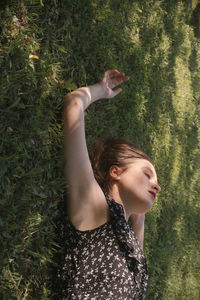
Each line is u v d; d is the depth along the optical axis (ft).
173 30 11.17
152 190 6.60
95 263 5.88
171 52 10.66
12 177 5.58
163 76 10.50
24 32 5.76
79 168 6.05
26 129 5.78
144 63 9.43
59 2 6.62
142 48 9.50
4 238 5.49
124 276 5.94
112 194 6.53
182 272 11.53
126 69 8.76
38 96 6.04
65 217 6.20
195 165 12.35
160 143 10.33
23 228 5.81
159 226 10.36
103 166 6.76
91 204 5.99
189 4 12.30
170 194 10.87
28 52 5.69
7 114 5.46
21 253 5.84
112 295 5.81
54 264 6.16
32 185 5.85
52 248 6.16
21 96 5.72
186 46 11.91
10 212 5.50
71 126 6.14
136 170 6.59
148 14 9.92
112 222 6.04
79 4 7.09
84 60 7.39
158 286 10.17
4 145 5.46
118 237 5.98
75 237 6.02
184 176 11.69
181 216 11.46
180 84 11.50
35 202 5.93
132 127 9.02
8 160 5.44
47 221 6.19
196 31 12.70
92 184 6.05
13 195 5.63
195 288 12.20
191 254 11.98
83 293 5.80
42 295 6.10
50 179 6.27
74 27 7.00
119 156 6.68
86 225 6.00
